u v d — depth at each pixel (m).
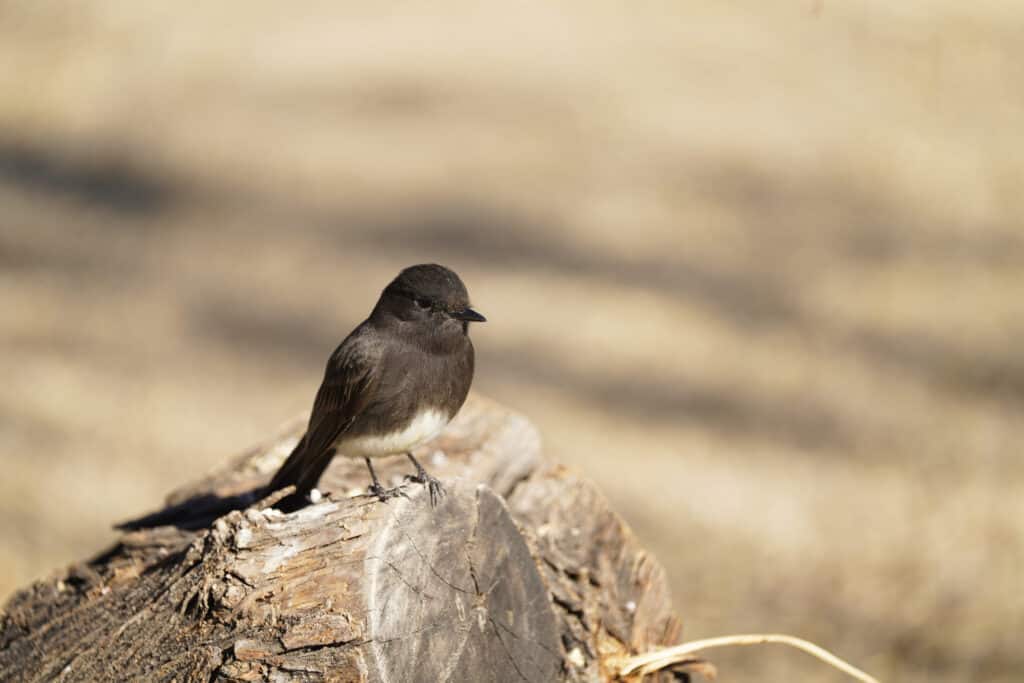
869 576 11.29
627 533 6.72
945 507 12.35
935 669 9.66
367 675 4.61
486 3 29.88
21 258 18.44
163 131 23.25
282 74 25.81
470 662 5.00
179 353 15.62
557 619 5.74
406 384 6.57
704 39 27.39
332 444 6.68
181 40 27.72
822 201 20.73
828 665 9.98
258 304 17.12
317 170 21.38
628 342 16.03
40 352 15.50
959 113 24.09
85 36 27.98
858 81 25.42
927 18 28.67
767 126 23.05
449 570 4.98
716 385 15.16
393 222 19.80
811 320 17.00
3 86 25.25
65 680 5.27
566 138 22.48
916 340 16.59
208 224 19.80
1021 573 11.21
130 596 5.66
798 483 12.91
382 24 28.59
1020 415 14.62
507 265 18.23
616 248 18.94
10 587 10.17
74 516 11.64
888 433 14.27
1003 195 21.06
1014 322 17.06
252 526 5.05
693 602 10.94
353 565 4.78
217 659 4.74
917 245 19.47
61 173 21.69
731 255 18.84
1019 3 29.75
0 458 12.67
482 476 6.80
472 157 21.97
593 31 27.89
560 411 14.27
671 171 21.45
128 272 18.06
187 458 12.88
